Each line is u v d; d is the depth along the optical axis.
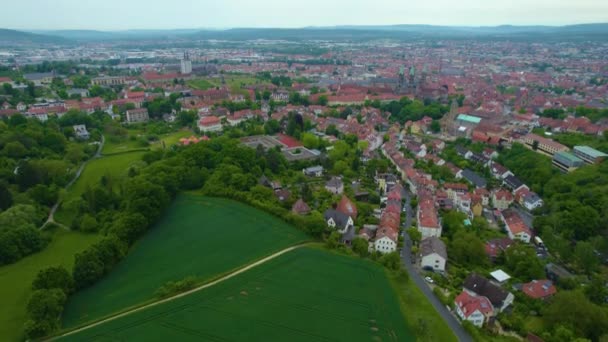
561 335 131.00
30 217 197.38
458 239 188.62
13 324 135.50
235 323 137.75
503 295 152.25
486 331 139.00
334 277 166.25
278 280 163.12
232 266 172.25
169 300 148.88
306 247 189.75
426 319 143.12
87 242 192.50
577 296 141.25
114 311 142.25
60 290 140.75
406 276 165.50
